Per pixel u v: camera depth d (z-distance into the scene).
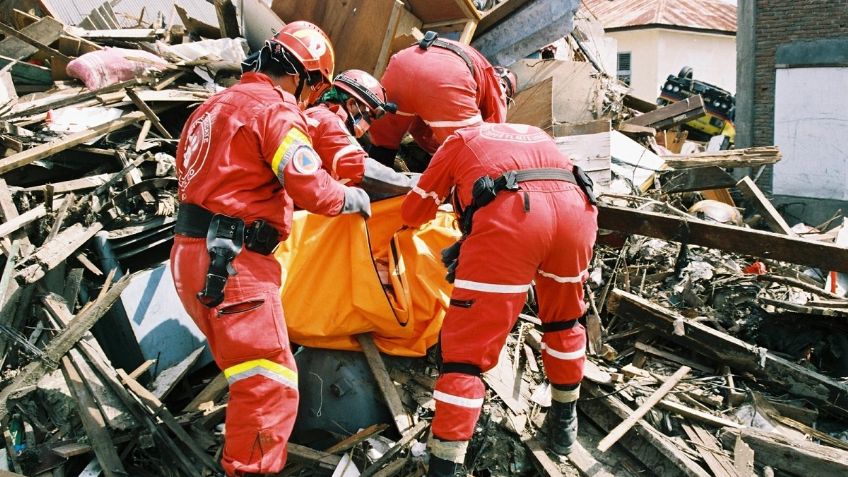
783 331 3.62
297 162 2.33
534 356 3.49
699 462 2.87
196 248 2.38
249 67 2.60
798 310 3.58
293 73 2.58
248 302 2.36
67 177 4.03
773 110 11.36
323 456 2.82
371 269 2.94
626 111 7.71
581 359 2.84
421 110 3.73
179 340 3.42
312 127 2.75
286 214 2.52
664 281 4.00
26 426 2.88
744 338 3.66
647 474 2.89
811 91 10.88
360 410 3.05
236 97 2.41
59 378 2.99
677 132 9.09
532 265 2.56
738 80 11.74
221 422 3.07
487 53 5.59
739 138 11.86
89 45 5.24
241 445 2.36
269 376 2.38
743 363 3.34
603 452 3.00
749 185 4.66
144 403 2.94
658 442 2.88
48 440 2.84
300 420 3.09
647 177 5.41
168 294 3.42
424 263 3.14
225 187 2.35
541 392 3.23
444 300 3.13
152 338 3.30
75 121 4.23
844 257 2.91
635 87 21.66
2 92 4.43
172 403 3.34
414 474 2.74
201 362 3.45
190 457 2.84
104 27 7.06
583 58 9.05
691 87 13.02
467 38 5.25
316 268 3.00
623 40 21.53
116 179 3.76
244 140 2.35
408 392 3.09
